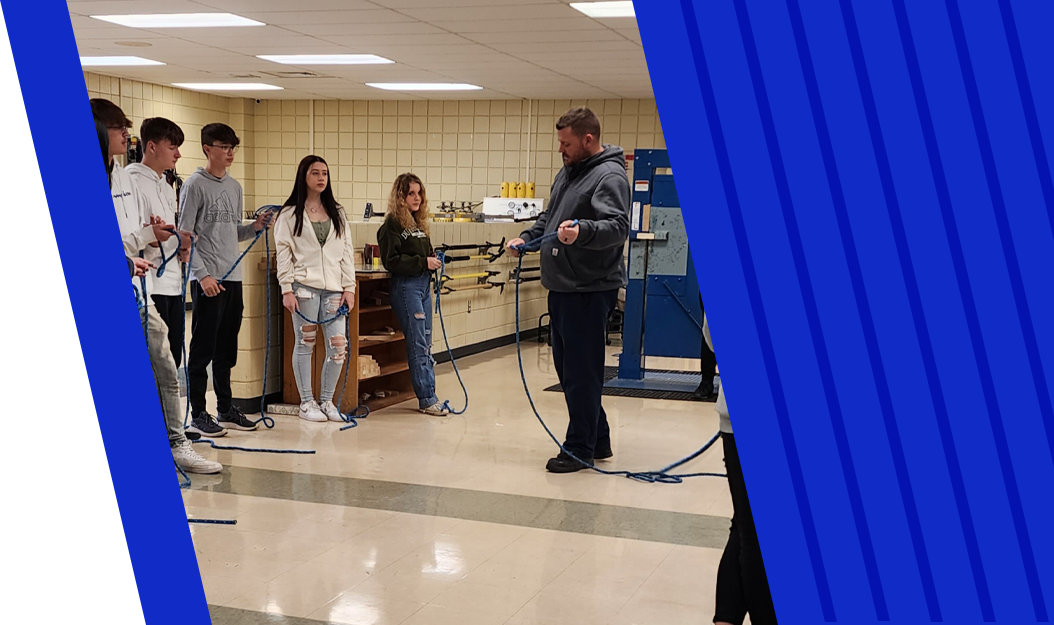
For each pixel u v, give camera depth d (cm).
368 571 327
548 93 1143
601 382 477
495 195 1245
